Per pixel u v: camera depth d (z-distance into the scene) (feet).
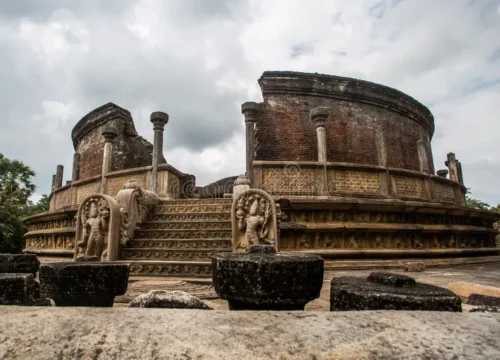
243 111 34.63
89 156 56.29
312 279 6.51
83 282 7.62
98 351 3.00
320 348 3.06
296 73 45.57
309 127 44.73
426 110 57.36
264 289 6.23
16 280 6.75
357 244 28.48
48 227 37.22
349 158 44.91
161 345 3.09
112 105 53.72
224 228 23.35
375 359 2.89
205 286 15.01
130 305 7.04
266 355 2.95
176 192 33.83
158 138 32.55
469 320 3.80
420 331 3.43
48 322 3.61
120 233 21.29
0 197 66.80
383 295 5.21
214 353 2.96
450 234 34.68
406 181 33.35
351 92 46.83
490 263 32.99
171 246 21.75
